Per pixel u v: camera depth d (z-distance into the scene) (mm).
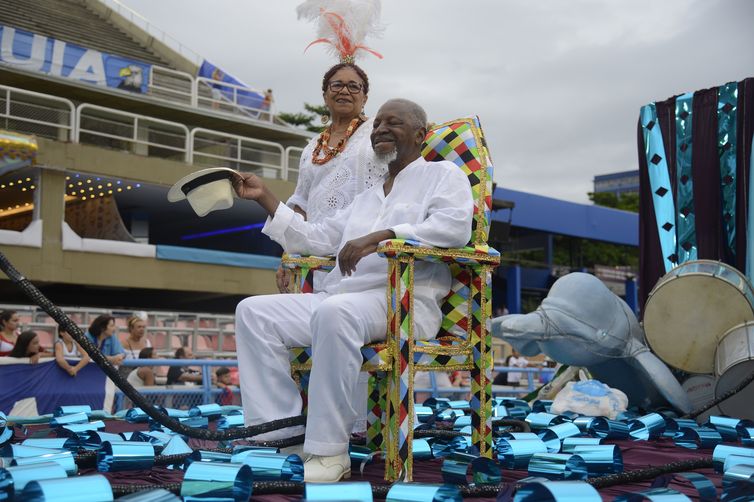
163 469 2686
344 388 2539
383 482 2555
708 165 5320
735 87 5246
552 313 4789
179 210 24562
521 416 4617
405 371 2576
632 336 4918
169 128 22328
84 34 24891
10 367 6145
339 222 3184
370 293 2691
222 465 2090
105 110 18734
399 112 2938
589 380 4820
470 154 3100
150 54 25984
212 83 23359
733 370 4379
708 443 3586
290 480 2373
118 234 20531
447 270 2877
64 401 6344
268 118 23766
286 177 21469
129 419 4648
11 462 2363
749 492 2066
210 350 13711
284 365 2859
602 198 53094
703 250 5305
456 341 2828
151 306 24094
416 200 2873
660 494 1929
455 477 2414
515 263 32062
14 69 18469
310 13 3984
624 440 3895
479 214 3002
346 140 3723
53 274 18266
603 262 42094
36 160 17531
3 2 24047
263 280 21281
